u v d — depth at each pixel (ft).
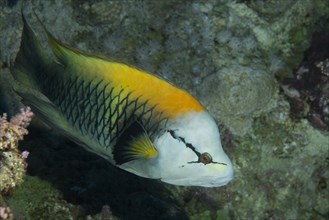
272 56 5.29
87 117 3.38
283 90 5.29
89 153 4.79
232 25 5.08
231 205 5.10
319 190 5.61
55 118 3.43
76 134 3.44
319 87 5.10
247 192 5.16
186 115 3.27
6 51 4.99
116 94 3.32
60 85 3.40
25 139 4.75
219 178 3.29
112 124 3.34
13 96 5.00
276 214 5.27
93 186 4.35
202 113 3.27
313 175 5.48
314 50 5.25
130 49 4.89
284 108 5.25
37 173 4.30
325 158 5.40
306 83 5.18
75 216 3.97
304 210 5.51
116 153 3.38
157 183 4.83
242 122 4.98
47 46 4.90
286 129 5.23
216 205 5.02
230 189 5.07
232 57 4.96
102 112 3.35
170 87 3.27
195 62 4.88
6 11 5.02
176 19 4.89
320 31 5.31
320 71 5.11
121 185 4.52
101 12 4.83
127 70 3.28
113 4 4.83
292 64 5.32
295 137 5.24
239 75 4.82
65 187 4.23
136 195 4.42
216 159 3.28
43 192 3.99
